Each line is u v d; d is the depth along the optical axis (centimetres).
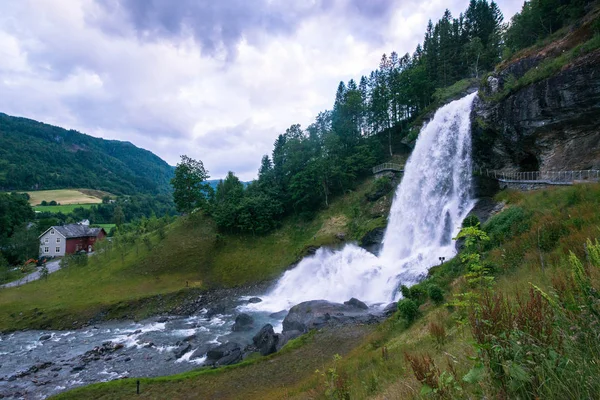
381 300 3309
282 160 6950
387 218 4659
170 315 3672
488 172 3559
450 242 3281
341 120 7038
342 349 1964
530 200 2095
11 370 2384
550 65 2734
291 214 6253
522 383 269
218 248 5372
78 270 4928
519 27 4841
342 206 5747
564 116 2602
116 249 5516
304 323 2672
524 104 2936
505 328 302
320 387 1204
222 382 1777
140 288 4231
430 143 4241
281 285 4475
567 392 246
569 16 3569
